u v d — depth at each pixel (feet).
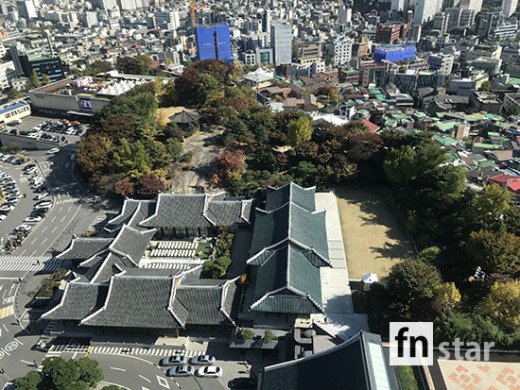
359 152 355.15
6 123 590.14
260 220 284.20
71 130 552.41
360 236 297.94
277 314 230.89
